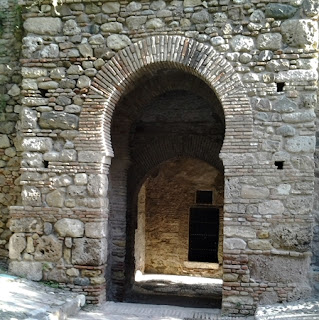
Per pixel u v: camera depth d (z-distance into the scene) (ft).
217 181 48.67
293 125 22.30
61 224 23.75
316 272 22.12
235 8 22.91
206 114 36.47
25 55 24.64
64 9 24.49
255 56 22.66
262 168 22.29
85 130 23.94
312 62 22.26
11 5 28.17
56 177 23.99
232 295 22.18
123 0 23.91
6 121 28.02
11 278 23.07
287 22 22.52
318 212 24.27
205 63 22.99
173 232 49.11
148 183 49.42
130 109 31.42
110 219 32.04
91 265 23.44
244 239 22.26
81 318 20.99
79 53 24.26
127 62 23.80
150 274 47.85
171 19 23.43
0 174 27.96
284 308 20.45
